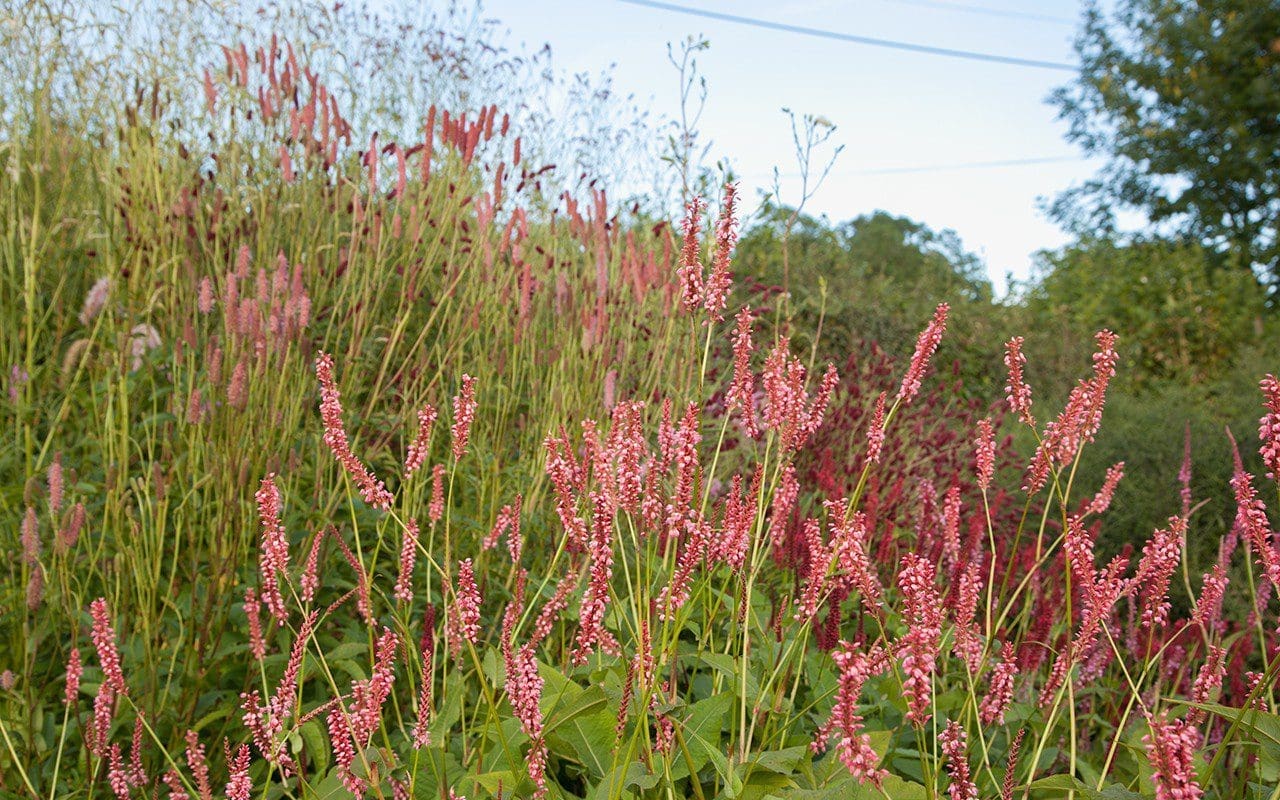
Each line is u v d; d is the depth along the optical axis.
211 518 3.14
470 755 2.34
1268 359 9.70
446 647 2.43
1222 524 6.15
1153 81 20.75
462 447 2.34
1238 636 2.89
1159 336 13.34
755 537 2.26
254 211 4.66
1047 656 3.09
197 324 3.88
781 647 2.57
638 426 2.19
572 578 2.35
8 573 2.97
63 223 3.88
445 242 5.09
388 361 4.02
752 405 2.31
